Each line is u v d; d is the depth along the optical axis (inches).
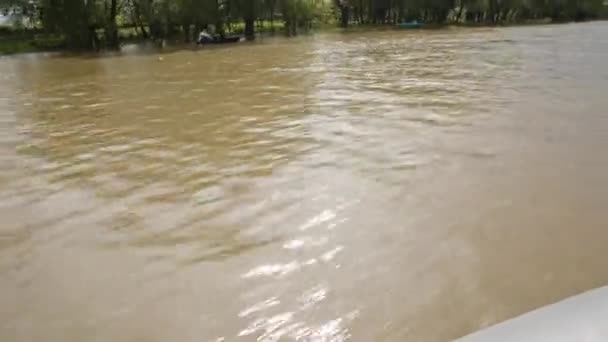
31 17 1268.5
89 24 1212.5
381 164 263.6
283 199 224.2
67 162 296.7
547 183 229.5
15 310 152.9
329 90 503.8
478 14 2007.9
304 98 464.1
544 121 342.0
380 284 154.9
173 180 256.4
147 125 383.9
